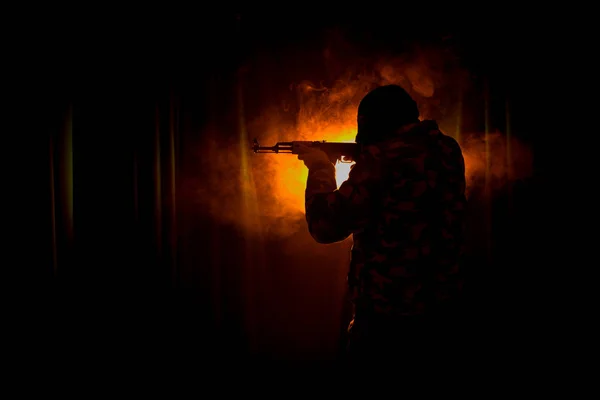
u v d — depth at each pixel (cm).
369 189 105
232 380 169
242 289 167
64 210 146
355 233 115
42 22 139
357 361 115
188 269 163
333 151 130
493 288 175
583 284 172
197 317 166
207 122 159
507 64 166
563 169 168
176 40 155
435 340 110
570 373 176
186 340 165
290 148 130
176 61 156
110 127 150
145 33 151
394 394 112
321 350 172
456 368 117
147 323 157
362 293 112
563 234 171
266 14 161
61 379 149
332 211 106
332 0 162
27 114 139
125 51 150
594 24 163
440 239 108
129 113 151
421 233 106
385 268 108
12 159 138
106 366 155
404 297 107
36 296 143
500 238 172
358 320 115
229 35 159
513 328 178
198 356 166
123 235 152
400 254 106
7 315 141
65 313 148
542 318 175
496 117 167
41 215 141
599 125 165
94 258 151
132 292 155
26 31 138
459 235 112
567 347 178
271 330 171
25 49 138
